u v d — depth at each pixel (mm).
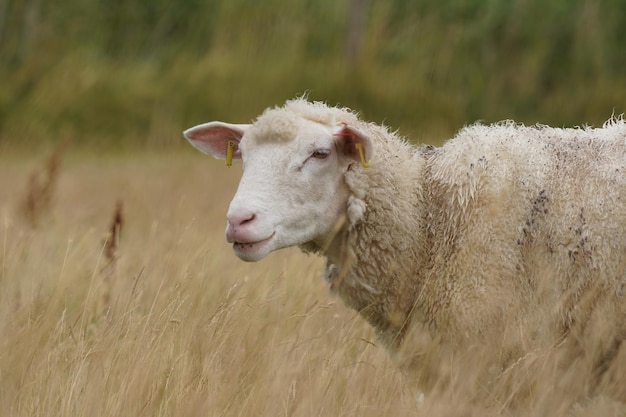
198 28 45719
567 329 9648
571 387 9297
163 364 9609
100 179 27766
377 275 9992
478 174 9773
